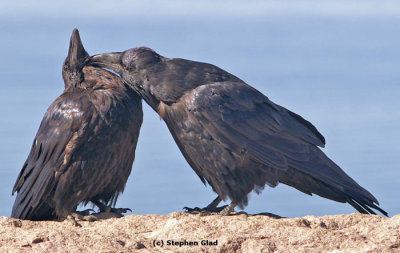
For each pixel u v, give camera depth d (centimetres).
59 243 1090
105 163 1388
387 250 1048
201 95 1380
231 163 1366
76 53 1506
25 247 1088
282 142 1378
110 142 1387
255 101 1406
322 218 1209
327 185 1399
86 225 1315
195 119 1379
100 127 1376
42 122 1437
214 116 1366
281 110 1434
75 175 1366
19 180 1467
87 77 1495
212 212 1434
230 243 1073
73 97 1418
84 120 1373
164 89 1414
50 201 1389
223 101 1378
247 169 1366
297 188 1441
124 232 1198
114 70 1488
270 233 1109
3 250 1074
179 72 1419
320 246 1065
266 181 1370
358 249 1052
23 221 1284
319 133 1441
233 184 1370
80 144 1366
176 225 1155
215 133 1361
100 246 1080
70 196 1371
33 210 1387
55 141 1373
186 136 1404
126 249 1080
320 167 1364
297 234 1098
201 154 1393
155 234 1161
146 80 1434
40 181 1376
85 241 1100
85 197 1391
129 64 1455
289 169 1394
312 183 1409
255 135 1371
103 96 1406
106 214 1452
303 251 1048
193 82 1409
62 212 1370
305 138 1398
